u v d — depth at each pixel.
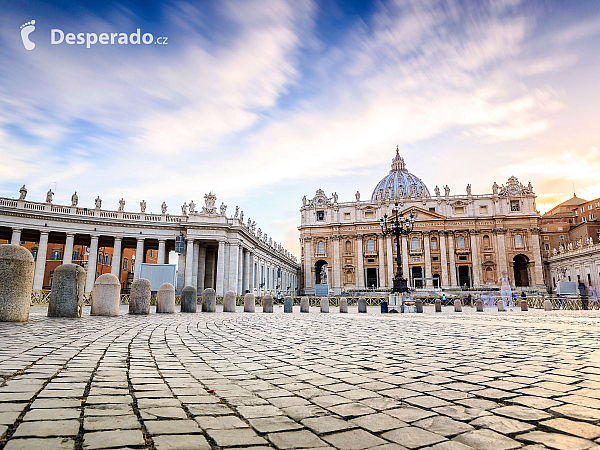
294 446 3.43
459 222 95.06
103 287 18.66
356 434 3.75
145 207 60.31
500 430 3.89
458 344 10.55
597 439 3.68
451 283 92.75
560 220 105.81
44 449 3.11
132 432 3.58
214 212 61.16
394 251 96.25
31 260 13.81
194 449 3.28
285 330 14.69
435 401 4.92
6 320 13.02
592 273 77.31
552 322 19.84
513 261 92.25
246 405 4.64
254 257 74.94
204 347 9.66
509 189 96.19
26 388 4.91
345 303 33.66
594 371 6.80
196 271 59.53
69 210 54.56
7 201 50.81
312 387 5.62
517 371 6.80
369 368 7.08
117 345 9.26
